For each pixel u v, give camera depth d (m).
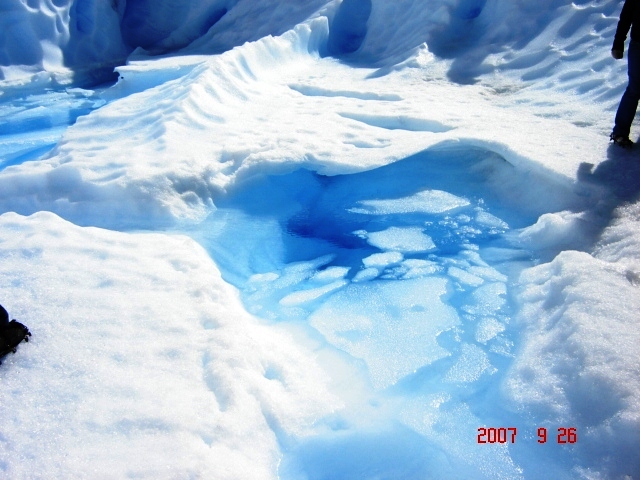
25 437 2.07
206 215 4.18
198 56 9.46
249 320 3.07
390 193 4.65
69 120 7.95
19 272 3.12
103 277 3.08
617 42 3.83
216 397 2.28
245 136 5.05
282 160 4.57
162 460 1.96
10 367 2.42
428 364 2.84
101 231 3.66
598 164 3.89
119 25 11.12
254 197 4.53
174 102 5.52
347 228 4.25
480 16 7.57
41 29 9.50
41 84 9.28
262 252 3.97
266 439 2.23
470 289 3.42
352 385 2.70
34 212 4.19
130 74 8.59
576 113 4.98
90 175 4.25
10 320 2.65
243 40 9.82
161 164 4.38
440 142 4.65
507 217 4.13
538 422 2.29
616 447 2.05
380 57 8.06
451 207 4.37
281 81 7.07
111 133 5.29
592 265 2.91
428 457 2.32
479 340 2.97
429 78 6.75
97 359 2.47
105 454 1.99
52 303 2.85
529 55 6.41
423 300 3.36
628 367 2.23
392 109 5.61
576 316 2.57
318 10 8.99
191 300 2.90
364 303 3.37
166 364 2.45
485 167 4.69
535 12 6.81
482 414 2.51
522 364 2.57
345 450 2.34
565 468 2.11
